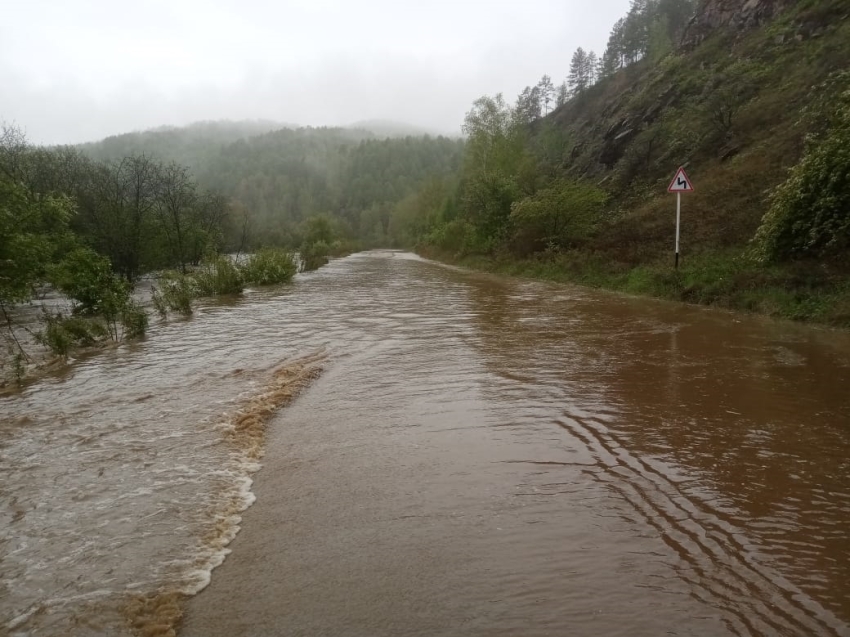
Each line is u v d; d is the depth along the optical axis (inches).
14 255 459.2
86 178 953.5
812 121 732.0
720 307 429.4
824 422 181.3
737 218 605.3
